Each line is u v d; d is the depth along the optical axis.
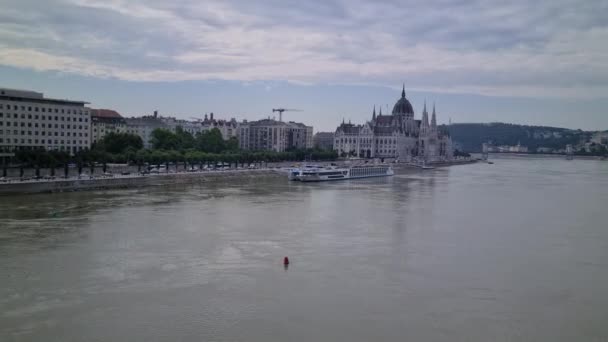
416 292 98.19
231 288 97.75
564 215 189.75
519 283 104.69
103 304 88.50
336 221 164.62
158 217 160.38
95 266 107.56
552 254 128.00
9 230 135.75
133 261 111.88
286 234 142.75
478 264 117.69
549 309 91.38
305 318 85.44
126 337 77.50
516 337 80.44
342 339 78.56
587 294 98.88
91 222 148.50
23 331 78.00
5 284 95.81
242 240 133.88
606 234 153.62
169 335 78.62
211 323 82.88
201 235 137.75
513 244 138.25
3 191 189.62
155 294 93.69
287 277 104.81
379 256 122.00
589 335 81.50
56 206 173.50
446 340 79.00
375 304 91.81
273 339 78.25
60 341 75.56
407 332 81.31
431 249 130.50
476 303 93.38
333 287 99.81
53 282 97.56
